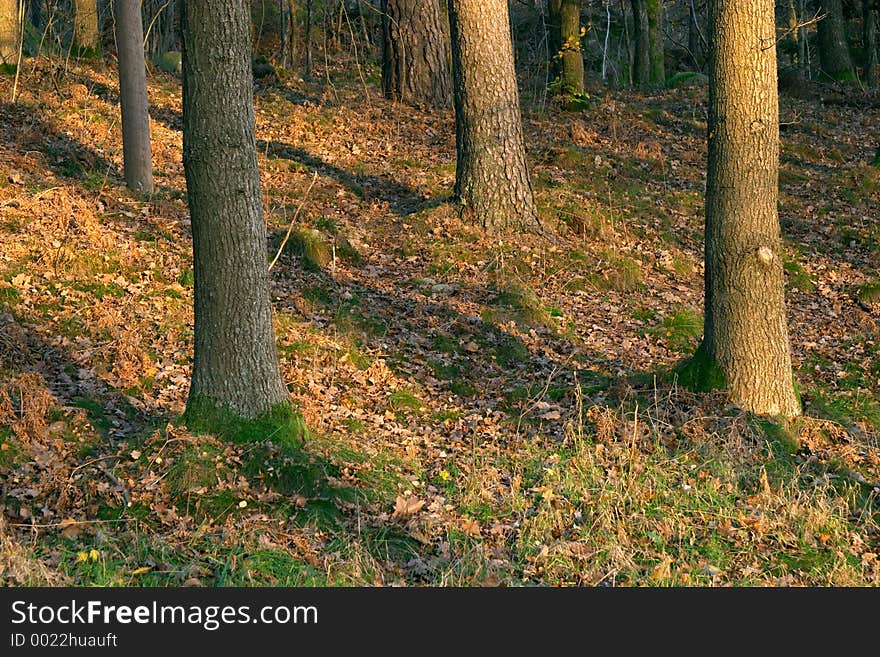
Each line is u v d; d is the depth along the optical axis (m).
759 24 7.60
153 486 6.28
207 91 6.37
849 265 12.81
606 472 7.14
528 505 6.68
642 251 12.55
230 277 6.64
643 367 9.45
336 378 8.54
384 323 9.74
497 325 10.02
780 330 8.00
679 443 7.56
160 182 12.33
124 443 6.78
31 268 9.15
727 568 6.11
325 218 12.07
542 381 8.96
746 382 7.99
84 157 12.32
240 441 6.65
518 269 11.41
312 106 17.09
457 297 10.60
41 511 5.93
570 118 18.53
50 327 8.31
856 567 6.19
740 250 7.91
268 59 23.11
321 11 26.58
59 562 5.46
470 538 6.23
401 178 14.17
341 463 6.79
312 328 9.32
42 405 6.88
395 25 18.77
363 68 24.31
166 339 8.65
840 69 24.73
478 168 12.27
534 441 7.67
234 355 6.72
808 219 14.45
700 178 15.82
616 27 34.22
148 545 5.76
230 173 6.51
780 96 22.97
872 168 16.66
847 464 7.54
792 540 6.48
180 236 10.69
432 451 7.53
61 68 16.03
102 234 10.09
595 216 12.91
